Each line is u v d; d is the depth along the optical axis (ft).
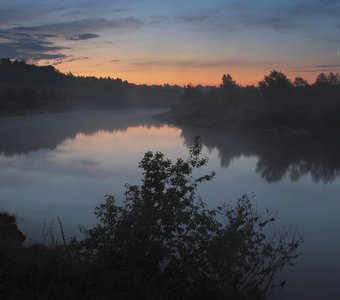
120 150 224.74
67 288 26.11
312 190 128.57
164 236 29.91
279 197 116.78
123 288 26.61
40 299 24.94
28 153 203.10
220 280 29.99
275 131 317.63
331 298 49.52
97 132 330.95
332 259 64.34
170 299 27.40
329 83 407.85
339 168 173.27
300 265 60.80
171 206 30.09
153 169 32.27
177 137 300.81
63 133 312.50
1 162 172.04
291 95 392.27
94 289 26.71
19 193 113.09
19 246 35.01
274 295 47.88
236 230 30.89
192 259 30.09
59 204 101.24
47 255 31.04
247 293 31.94
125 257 29.17
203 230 30.58
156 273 29.45
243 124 353.10
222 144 257.75
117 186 126.00
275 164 182.91
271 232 77.36
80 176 141.69
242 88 472.44
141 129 368.89
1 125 357.41
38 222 82.74
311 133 298.56
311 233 80.07
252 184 136.26
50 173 147.02
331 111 304.71
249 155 211.00
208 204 105.60
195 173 154.71
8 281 26.76
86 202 103.81
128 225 29.48
